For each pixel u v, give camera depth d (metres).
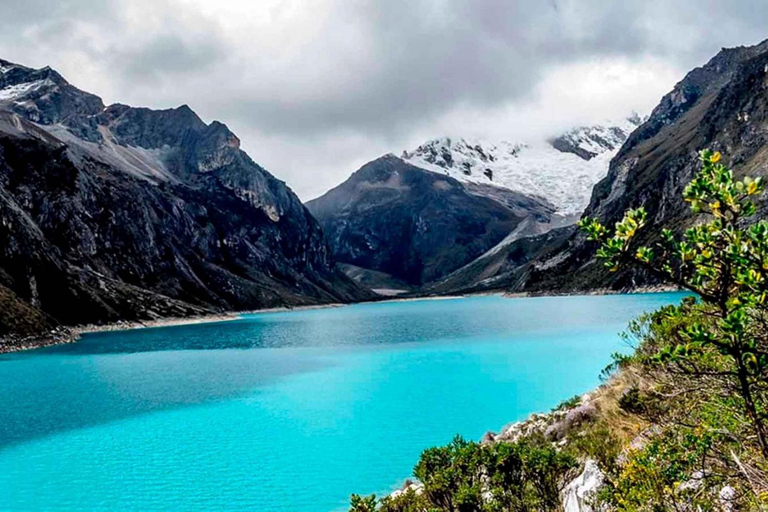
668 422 8.62
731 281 4.06
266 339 86.06
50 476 24.34
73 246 139.88
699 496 6.27
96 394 42.28
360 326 109.38
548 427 17.69
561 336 67.88
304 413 34.91
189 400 39.56
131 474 24.42
